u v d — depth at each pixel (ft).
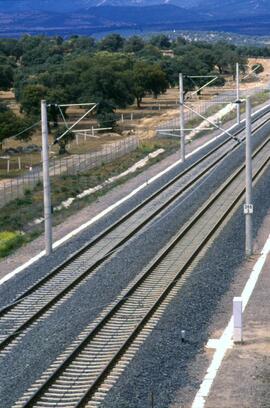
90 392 170.60
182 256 295.48
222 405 165.68
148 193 437.17
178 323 219.41
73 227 366.63
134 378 178.81
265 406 165.37
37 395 169.89
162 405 164.55
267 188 431.43
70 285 261.03
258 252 300.61
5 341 207.92
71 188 481.05
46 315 233.35
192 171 499.92
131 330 214.07
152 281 264.31
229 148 586.45
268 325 219.20
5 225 386.32
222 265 281.54
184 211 381.81
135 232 345.51
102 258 297.33
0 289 264.31
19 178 561.84
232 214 369.91
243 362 191.01
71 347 201.16
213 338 208.13
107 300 244.01
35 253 317.83
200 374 182.91
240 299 205.26
